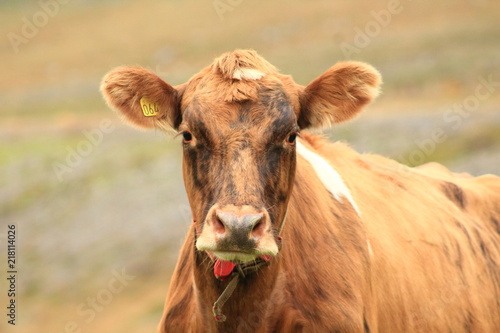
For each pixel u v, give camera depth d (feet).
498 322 48.70
